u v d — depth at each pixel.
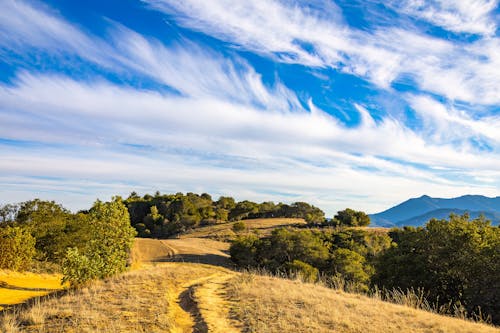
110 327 9.28
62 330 9.09
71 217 45.34
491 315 22.64
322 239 81.00
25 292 21.53
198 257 70.62
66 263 18.31
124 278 18.16
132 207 155.50
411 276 28.84
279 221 134.75
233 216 153.12
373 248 76.44
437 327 9.66
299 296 13.41
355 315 10.76
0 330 8.91
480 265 24.34
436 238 27.75
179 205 145.12
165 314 10.73
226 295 14.08
